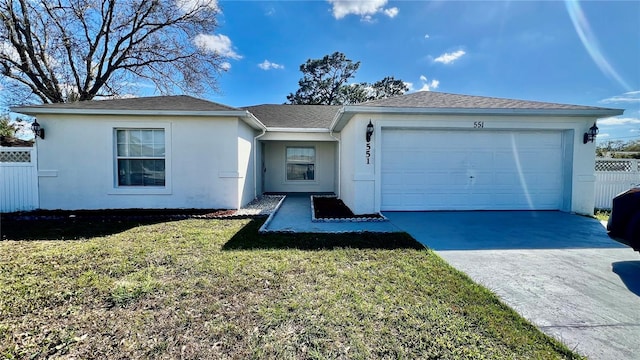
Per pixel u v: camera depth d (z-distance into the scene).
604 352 2.22
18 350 2.20
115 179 8.35
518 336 2.39
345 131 9.77
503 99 8.82
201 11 16.16
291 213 8.23
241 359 2.12
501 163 8.28
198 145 8.47
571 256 4.50
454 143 8.20
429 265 4.00
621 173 9.10
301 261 4.12
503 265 4.11
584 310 2.85
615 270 3.91
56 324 2.55
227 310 2.78
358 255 4.41
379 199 7.84
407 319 2.62
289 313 2.72
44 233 5.79
